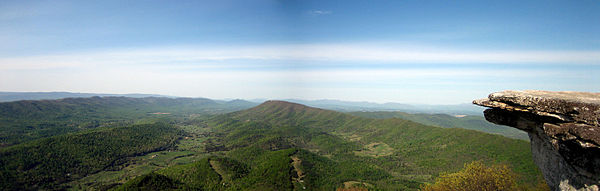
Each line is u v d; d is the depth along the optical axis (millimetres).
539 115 13781
